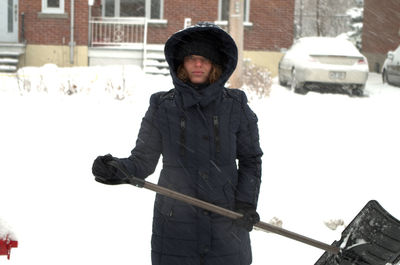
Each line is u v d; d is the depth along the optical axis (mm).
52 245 5363
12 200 6363
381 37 27031
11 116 10688
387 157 8875
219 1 22828
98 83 16109
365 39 28484
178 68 3484
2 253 3857
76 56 21312
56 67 19688
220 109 3396
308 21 39531
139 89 15727
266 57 23078
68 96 13656
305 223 6211
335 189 7250
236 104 3449
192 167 3363
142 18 22125
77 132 9648
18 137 9109
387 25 26500
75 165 7754
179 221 3357
